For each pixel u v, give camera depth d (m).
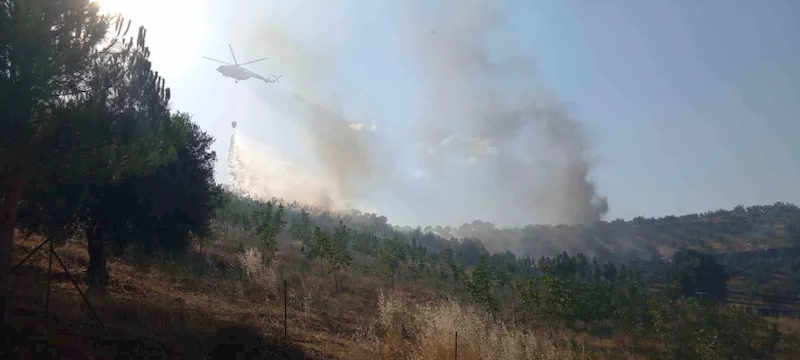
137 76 14.08
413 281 37.69
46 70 10.23
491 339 13.69
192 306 14.68
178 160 21.06
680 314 32.25
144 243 20.03
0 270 10.69
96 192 16.22
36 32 10.13
